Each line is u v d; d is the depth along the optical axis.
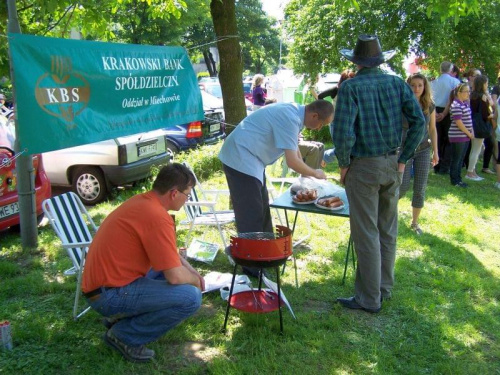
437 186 7.75
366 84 3.29
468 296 4.00
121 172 6.61
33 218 4.78
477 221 6.11
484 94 7.86
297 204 3.95
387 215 3.67
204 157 8.05
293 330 3.33
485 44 11.64
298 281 4.20
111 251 2.79
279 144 3.79
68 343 3.18
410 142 3.40
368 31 10.25
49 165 6.82
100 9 5.48
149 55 4.30
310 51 11.30
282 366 2.96
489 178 8.52
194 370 2.88
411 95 3.35
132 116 4.07
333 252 4.83
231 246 3.21
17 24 4.18
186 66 4.90
